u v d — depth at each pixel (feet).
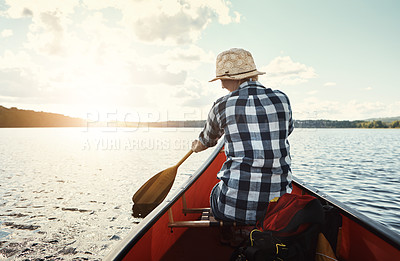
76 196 45.24
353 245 4.26
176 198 5.58
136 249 3.91
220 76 4.45
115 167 86.74
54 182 59.21
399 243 3.33
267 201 3.96
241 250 3.73
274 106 4.05
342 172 60.90
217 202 4.50
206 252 5.44
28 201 42.19
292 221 3.57
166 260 5.14
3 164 95.04
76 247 24.81
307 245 3.59
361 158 95.35
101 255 23.26
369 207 30.94
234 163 4.09
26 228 29.94
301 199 3.76
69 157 125.70
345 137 342.03
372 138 309.83
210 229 6.48
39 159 114.83
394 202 33.35
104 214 34.45
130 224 30.63
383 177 53.88
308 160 87.45
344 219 4.49
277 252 3.43
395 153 119.03
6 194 47.42
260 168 3.94
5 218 33.53
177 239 5.98
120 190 49.90
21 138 343.87
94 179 62.69
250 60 4.43
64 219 32.78
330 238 4.10
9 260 22.74
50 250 24.35
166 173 7.17
